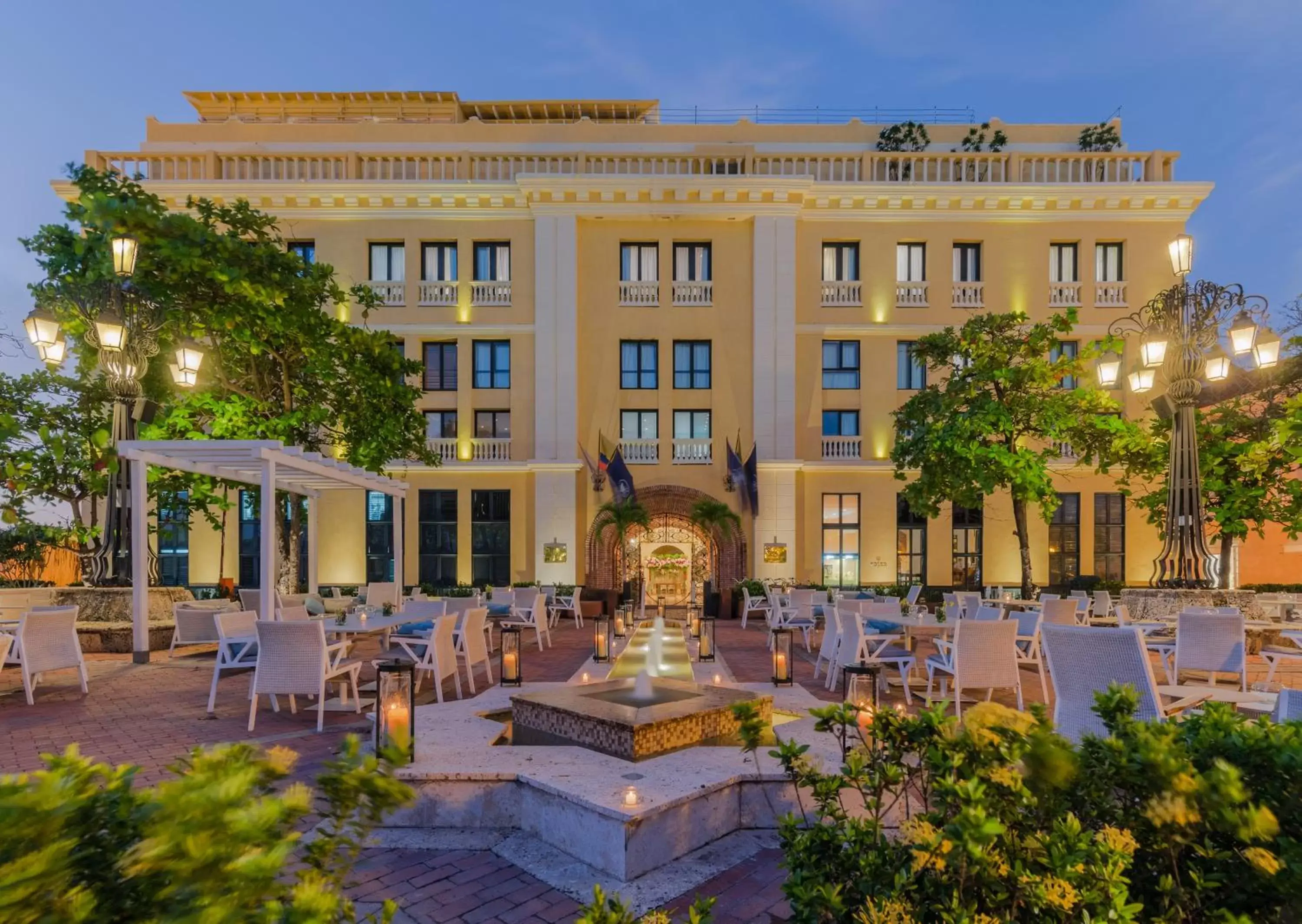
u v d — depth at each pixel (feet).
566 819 12.55
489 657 35.86
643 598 64.75
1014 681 22.13
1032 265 68.80
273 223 45.21
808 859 6.47
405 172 71.00
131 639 35.94
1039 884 5.17
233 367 49.24
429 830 13.58
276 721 21.89
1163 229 68.23
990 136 74.84
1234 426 47.24
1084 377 52.03
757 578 65.62
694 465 68.74
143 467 32.94
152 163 67.97
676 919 10.31
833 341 70.38
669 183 67.05
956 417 48.98
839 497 68.85
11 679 29.07
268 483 31.32
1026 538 53.11
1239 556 64.90
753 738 7.54
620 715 15.67
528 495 68.28
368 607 36.09
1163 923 5.48
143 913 3.89
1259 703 16.66
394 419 49.90
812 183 67.46
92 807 4.19
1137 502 53.57
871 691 15.69
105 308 34.78
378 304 66.33
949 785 5.73
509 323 68.90
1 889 3.36
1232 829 5.20
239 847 3.85
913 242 70.18
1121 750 6.05
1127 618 32.73
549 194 67.77
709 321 69.41
